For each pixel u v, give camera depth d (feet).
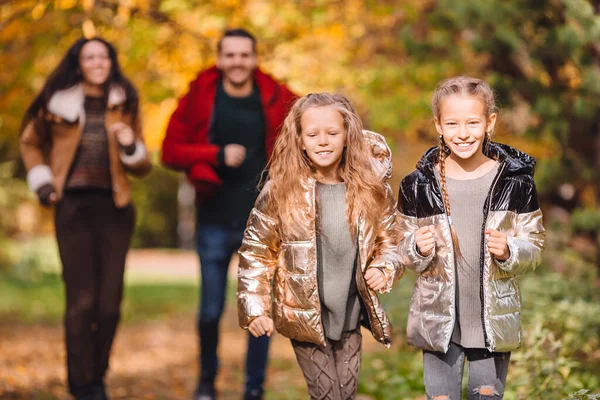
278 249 17.94
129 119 24.98
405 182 17.29
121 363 39.42
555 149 40.60
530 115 39.60
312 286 17.13
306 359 17.76
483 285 16.40
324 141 17.19
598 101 37.29
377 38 47.80
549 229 40.01
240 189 25.13
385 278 17.15
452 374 17.04
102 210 24.20
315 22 40.60
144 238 171.83
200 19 39.47
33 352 39.45
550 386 21.80
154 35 40.45
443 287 16.69
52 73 24.31
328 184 17.61
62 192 24.06
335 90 41.14
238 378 34.88
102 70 24.22
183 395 30.30
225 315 64.08
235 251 25.45
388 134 44.27
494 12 35.70
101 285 24.21
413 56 42.22
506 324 16.49
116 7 37.78
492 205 16.53
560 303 28.22
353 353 17.99
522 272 16.38
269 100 25.32
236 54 24.98
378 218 17.60
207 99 25.35
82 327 23.80
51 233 107.34
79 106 24.02
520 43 36.99
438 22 40.55
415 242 16.60
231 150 24.49
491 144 17.12
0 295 74.28
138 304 73.41
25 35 40.40
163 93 41.39
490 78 38.09
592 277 37.45
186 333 54.08
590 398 16.94
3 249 96.48
